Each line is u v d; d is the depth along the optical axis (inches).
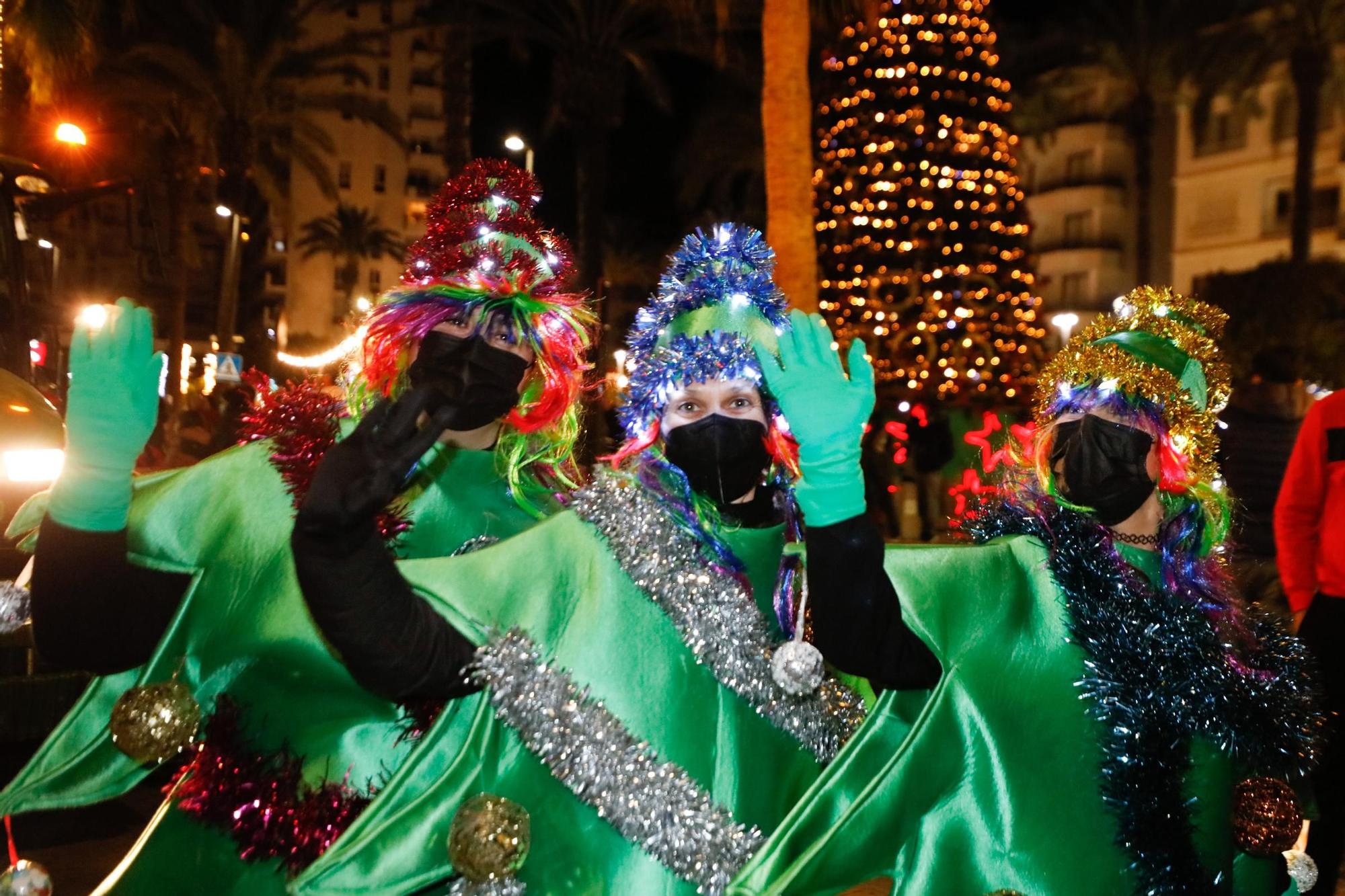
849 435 89.7
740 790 97.4
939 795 98.8
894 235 549.0
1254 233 1403.8
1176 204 1494.8
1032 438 108.3
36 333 308.8
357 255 2345.0
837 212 560.7
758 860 92.2
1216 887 97.5
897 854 98.5
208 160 1043.3
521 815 92.1
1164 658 98.0
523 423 115.8
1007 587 100.5
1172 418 104.1
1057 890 95.2
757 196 1019.3
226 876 101.6
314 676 103.3
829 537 89.9
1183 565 105.5
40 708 186.9
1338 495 170.9
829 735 104.6
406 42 2815.0
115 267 965.8
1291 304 949.2
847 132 559.2
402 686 86.4
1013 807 97.0
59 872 187.2
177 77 925.2
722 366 98.3
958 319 546.6
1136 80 1040.2
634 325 105.5
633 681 95.7
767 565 102.5
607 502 99.3
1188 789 98.0
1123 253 1631.4
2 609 105.7
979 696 98.1
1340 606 168.7
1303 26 941.2
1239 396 294.8
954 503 553.3
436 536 111.4
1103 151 1616.6
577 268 122.1
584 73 808.3
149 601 104.7
